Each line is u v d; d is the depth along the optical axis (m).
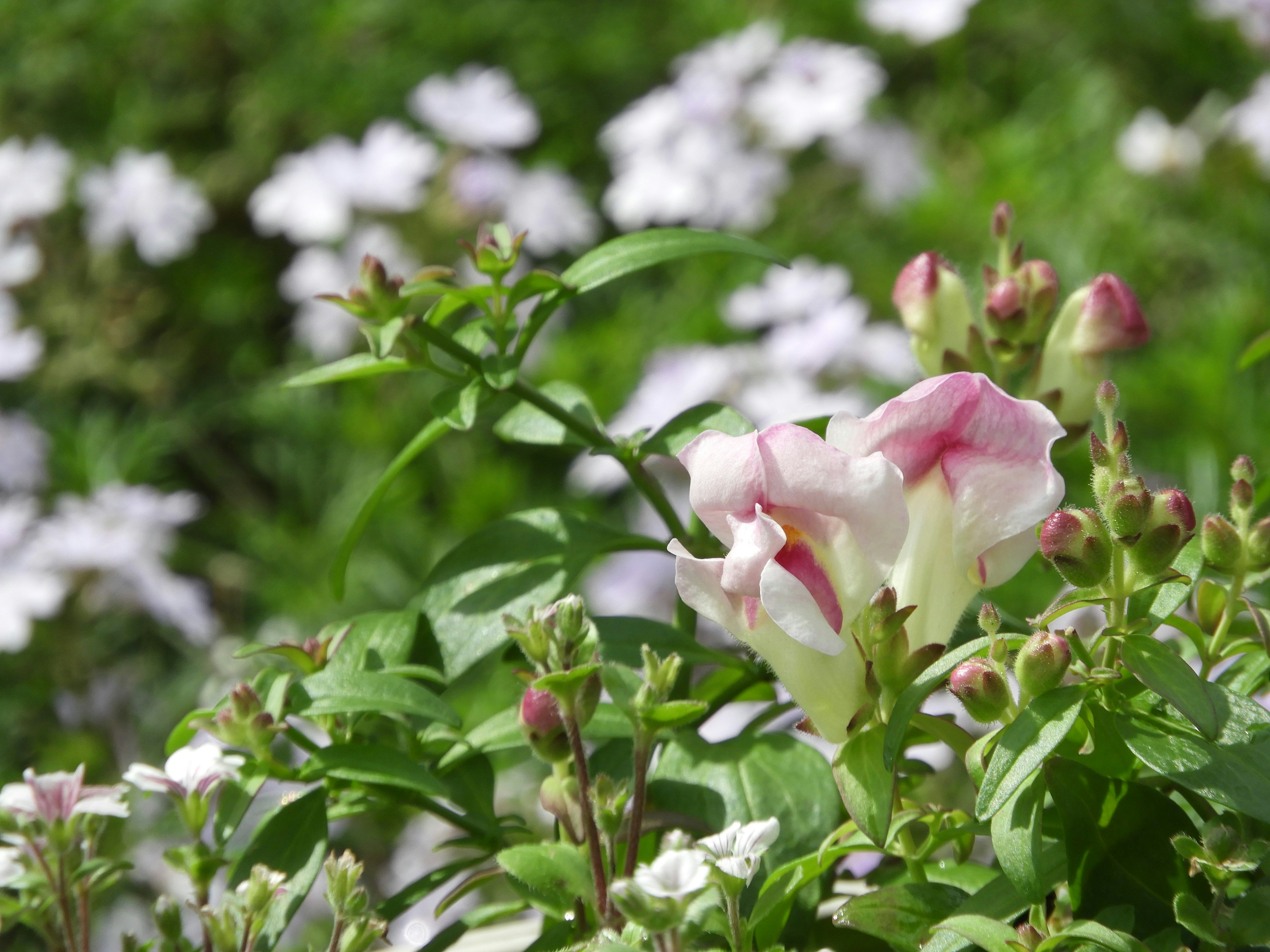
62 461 1.40
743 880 0.56
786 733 0.62
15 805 0.58
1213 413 1.09
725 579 0.56
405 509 1.42
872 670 0.57
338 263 1.41
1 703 1.25
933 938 0.57
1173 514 0.56
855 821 0.57
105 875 0.60
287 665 1.12
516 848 0.58
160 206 1.42
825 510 0.56
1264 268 1.29
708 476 0.56
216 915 0.58
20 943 0.98
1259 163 1.32
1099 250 1.32
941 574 0.58
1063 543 0.56
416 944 0.90
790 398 1.14
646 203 1.35
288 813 0.61
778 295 1.21
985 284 0.64
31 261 1.32
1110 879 0.58
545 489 1.45
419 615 0.64
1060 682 0.56
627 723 0.62
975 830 0.58
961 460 0.57
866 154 1.41
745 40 1.37
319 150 1.40
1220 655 0.59
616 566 1.23
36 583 1.12
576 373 1.42
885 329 1.20
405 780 0.60
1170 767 0.56
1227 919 0.56
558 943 0.59
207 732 0.61
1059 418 0.64
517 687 1.12
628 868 0.58
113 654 1.33
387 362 0.64
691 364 1.20
